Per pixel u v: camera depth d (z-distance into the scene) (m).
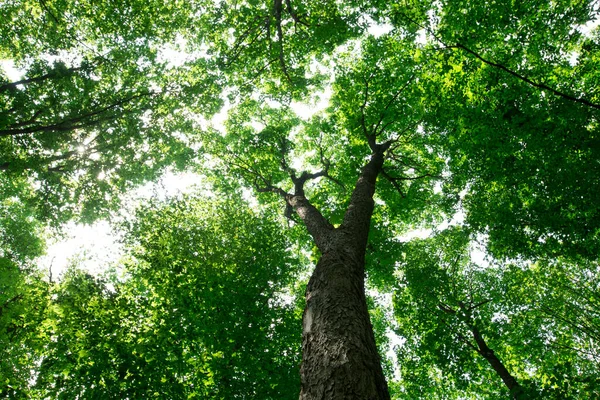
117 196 13.52
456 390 15.81
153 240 10.84
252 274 11.64
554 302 13.97
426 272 14.95
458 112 10.59
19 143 11.13
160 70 12.59
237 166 15.51
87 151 12.20
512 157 10.70
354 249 5.86
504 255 12.18
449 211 14.12
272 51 11.90
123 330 8.50
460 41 9.24
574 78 9.39
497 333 13.87
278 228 13.84
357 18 10.77
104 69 11.91
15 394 7.48
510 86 9.43
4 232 16.92
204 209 13.25
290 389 9.38
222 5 11.45
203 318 9.55
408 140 14.45
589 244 10.30
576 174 9.28
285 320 11.02
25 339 8.13
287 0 10.59
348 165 14.02
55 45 11.26
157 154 13.71
